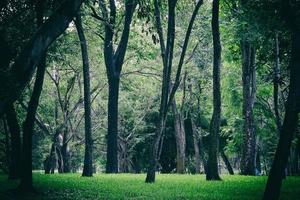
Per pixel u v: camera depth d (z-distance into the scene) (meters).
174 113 46.53
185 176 32.12
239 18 25.19
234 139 47.47
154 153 23.00
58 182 22.64
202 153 54.81
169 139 56.56
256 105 47.19
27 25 15.84
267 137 48.28
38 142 54.47
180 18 40.88
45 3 16.14
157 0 23.80
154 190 17.58
